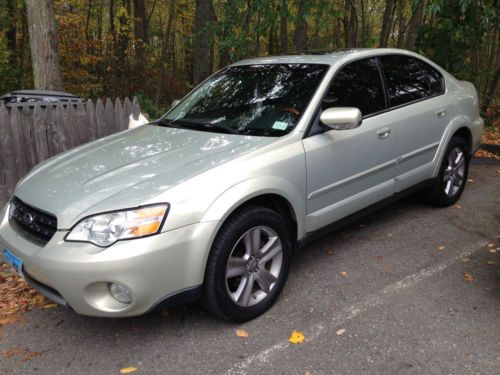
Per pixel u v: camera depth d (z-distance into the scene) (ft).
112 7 55.72
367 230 14.96
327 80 12.06
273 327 9.96
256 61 14.17
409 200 17.54
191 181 9.11
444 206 16.55
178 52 82.79
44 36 23.17
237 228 9.48
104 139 12.82
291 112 11.57
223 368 8.76
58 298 8.91
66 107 19.89
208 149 10.57
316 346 9.26
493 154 24.62
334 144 11.60
